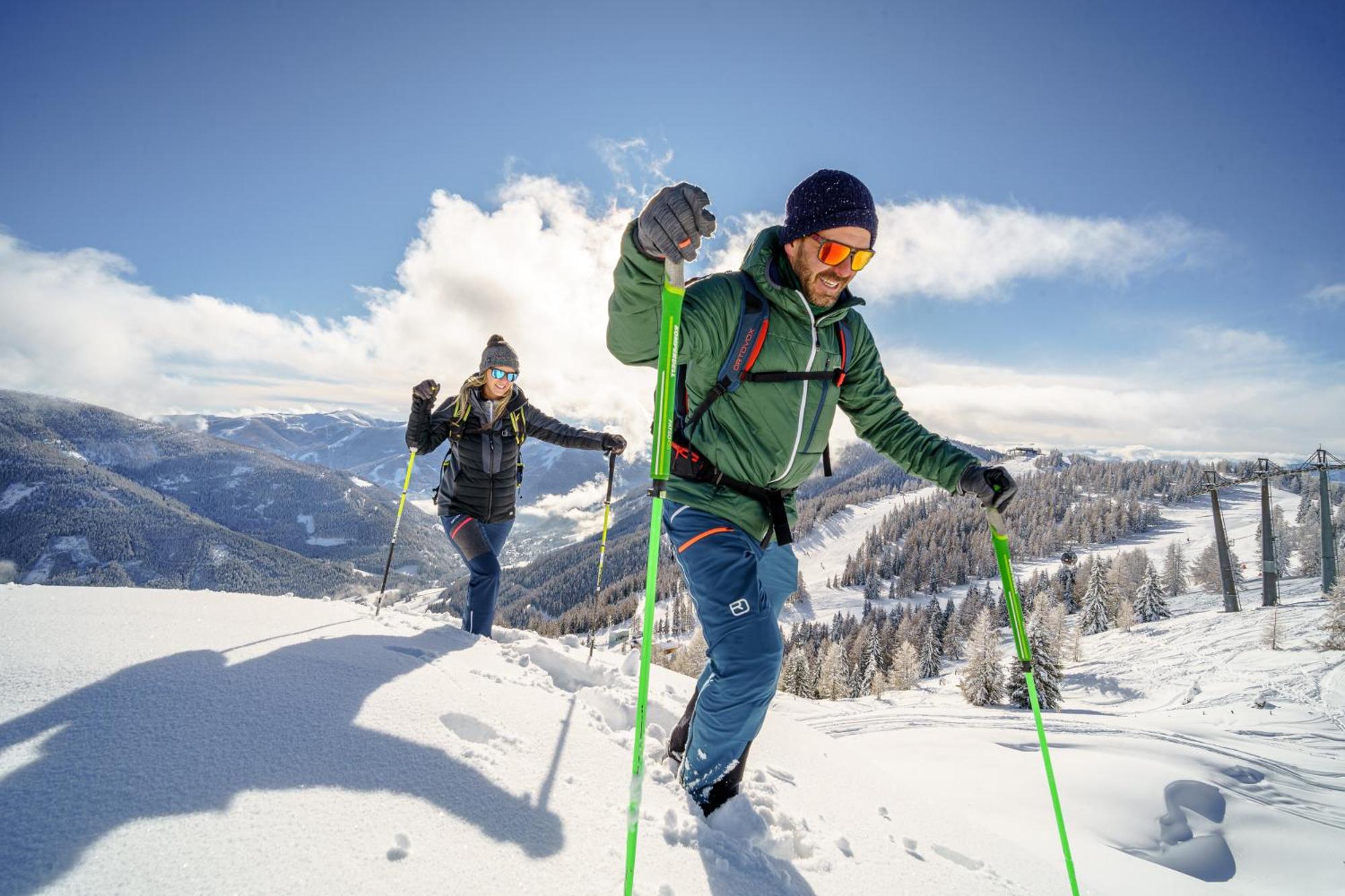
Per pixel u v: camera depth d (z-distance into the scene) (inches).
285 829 50.2
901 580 4296.3
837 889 66.6
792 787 94.0
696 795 76.5
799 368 76.5
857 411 98.6
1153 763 311.0
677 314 58.0
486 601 153.6
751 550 75.5
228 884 43.4
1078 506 5831.7
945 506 5713.6
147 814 49.0
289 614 120.0
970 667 1226.6
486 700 87.6
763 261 77.4
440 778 62.9
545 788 67.3
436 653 109.3
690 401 77.6
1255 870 222.7
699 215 56.2
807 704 599.2
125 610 103.0
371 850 50.0
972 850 93.4
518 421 163.5
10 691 65.1
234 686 73.9
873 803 99.4
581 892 51.7
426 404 158.7
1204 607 2377.0
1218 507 1525.6
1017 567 4522.6
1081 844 192.9
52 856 43.2
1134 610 2390.5
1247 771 323.6
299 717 68.8
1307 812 270.5
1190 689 901.8
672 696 138.6
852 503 7150.6
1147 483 6382.9
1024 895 82.1
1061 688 1146.7
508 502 164.7
